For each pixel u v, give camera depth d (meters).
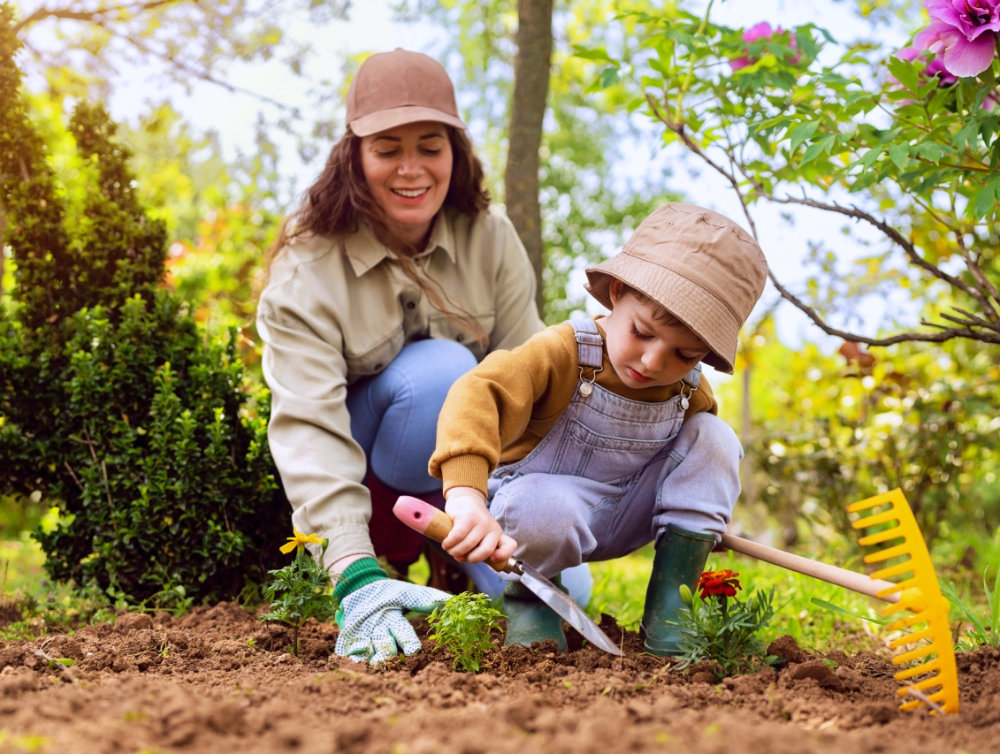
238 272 6.04
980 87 2.49
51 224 3.20
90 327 3.05
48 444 3.00
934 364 5.52
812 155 2.51
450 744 1.30
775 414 6.58
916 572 1.76
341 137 2.86
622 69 3.15
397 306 2.92
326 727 1.43
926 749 1.39
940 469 4.71
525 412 2.14
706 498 2.25
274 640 2.34
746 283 2.08
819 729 1.58
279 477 3.06
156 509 2.90
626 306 2.11
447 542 1.90
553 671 1.93
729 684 1.84
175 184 6.66
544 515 2.17
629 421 2.23
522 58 4.00
